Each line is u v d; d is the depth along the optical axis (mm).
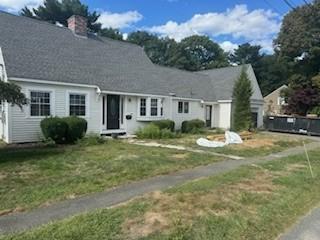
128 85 20047
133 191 7121
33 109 15117
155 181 8164
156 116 21750
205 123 26797
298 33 44031
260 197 6973
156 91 21859
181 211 5762
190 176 8875
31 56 16250
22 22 18141
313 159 12719
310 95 37188
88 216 5328
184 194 6797
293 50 45031
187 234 4852
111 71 20203
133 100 20203
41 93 15422
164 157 11586
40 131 15336
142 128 19844
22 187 7062
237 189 7473
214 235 4930
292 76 42438
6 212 5562
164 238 4656
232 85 28844
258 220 5680
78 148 13344
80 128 15352
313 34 43531
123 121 19734
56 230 4738
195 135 20906
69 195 6637
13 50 15688
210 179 8328
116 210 5676
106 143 15297
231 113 27672
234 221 5492
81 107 17234
